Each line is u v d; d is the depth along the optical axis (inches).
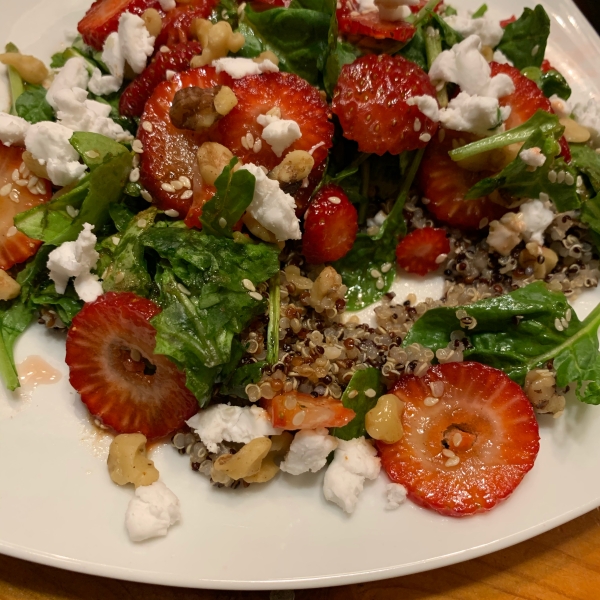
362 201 7.3
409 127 6.7
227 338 5.9
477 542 5.9
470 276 7.4
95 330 6.1
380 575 5.7
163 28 7.4
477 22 7.9
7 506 5.8
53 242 6.4
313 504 6.1
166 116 6.6
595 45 8.9
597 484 6.3
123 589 6.1
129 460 6.0
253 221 6.4
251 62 6.8
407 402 6.5
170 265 6.2
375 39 7.4
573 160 7.6
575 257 7.5
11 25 8.2
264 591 6.2
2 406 6.3
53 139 6.5
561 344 6.7
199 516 6.0
